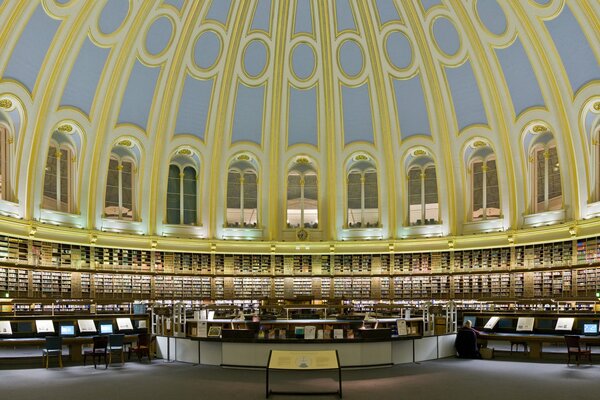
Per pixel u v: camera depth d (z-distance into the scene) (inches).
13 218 972.6
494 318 778.8
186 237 1224.2
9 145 992.9
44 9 901.2
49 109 1024.9
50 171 1082.7
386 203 1253.7
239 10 1121.4
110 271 1136.2
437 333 777.6
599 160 1015.0
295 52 1189.1
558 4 916.0
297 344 626.5
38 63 972.6
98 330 779.4
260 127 1248.2
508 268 1144.2
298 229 1272.1
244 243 1246.3
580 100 995.9
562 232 1049.5
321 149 1266.0
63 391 509.7
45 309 1034.1
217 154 1234.0
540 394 486.3
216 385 534.3
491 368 633.0
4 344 682.8
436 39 1112.8
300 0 1133.1
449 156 1195.3
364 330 641.6
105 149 1136.8
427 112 1196.5
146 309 926.4
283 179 1273.4
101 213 1140.5
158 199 1205.1
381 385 532.4
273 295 1255.5
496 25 1029.2
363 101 1224.2
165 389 515.8
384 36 1144.8
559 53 983.6
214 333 682.8
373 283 1250.6
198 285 1230.3
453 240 1192.2
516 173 1133.1
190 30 1107.9
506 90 1098.1
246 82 1202.6
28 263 1016.9
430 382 546.6
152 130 1178.6
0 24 856.9
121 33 1042.1
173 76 1147.3
